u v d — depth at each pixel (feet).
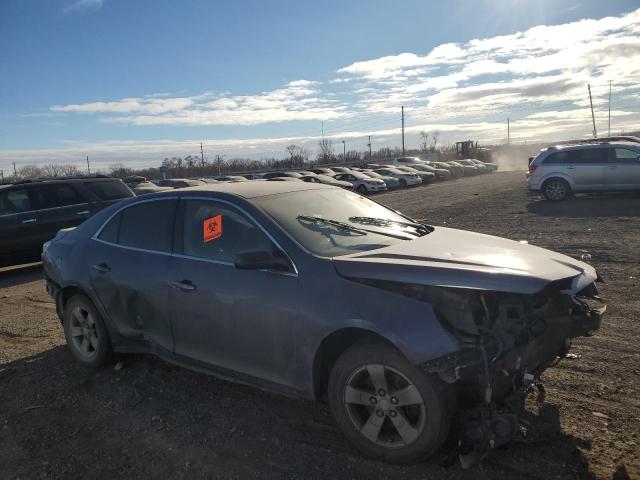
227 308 12.24
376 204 15.66
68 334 16.48
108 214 15.88
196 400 13.56
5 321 22.07
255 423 12.25
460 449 10.09
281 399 13.39
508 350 9.86
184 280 13.11
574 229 36.32
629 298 20.11
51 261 16.83
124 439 11.92
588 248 29.63
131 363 16.07
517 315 10.31
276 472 10.32
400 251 11.50
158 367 15.70
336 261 11.16
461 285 9.88
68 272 15.97
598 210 44.80
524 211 48.55
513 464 10.07
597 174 51.93
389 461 10.32
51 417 13.20
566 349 11.94
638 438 10.70
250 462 10.71
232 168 273.95
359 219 13.79
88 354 15.98
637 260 26.05
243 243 12.51
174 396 13.85
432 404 9.70
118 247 15.07
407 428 10.05
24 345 18.67
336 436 11.51
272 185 14.62
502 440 9.59
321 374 11.28
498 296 10.41
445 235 13.43
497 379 9.77
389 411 10.19
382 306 10.14
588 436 10.87
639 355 14.76
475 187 96.32
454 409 9.96
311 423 12.12
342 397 10.70
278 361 11.56
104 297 15.03
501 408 10.03
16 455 11.57
